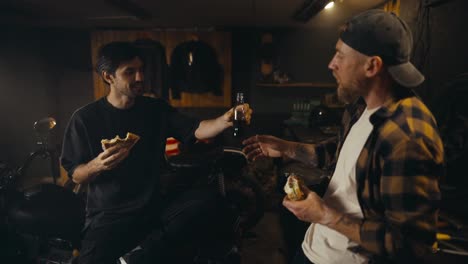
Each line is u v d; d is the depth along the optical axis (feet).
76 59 15.48
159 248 5.65
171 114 6.08
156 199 5.74
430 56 6.55
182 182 7.72
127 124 5.60
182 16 11.98
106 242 5.22
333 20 12.70
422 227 2.55
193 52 14.64
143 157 5.62
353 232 2.87
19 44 14.57
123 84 5.23
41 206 6.04
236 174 8.93
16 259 7.11
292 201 3.16
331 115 13.58
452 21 5.77
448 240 4.25
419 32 7.01
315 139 10.28
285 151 4.62
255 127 15.93
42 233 5.91
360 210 3.16
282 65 15.31
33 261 7.18
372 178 2.95
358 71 2.99
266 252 8.62
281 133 15.83
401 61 2.86
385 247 2.67
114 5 9.53
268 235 9.57
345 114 3.85
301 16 11.43
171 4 9.95
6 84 14.55
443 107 5.54
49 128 7.98
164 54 14.29
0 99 14.53
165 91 14.44
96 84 15.01
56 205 6.15
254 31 15.17
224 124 5.48
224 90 15.11
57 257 7.32
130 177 5.50
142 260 5.62
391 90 3.05
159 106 6.03
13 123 14.88
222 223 6.39
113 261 5.28
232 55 15.39
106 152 4.50
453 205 4.84
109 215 5.38
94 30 14.58
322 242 3.52
